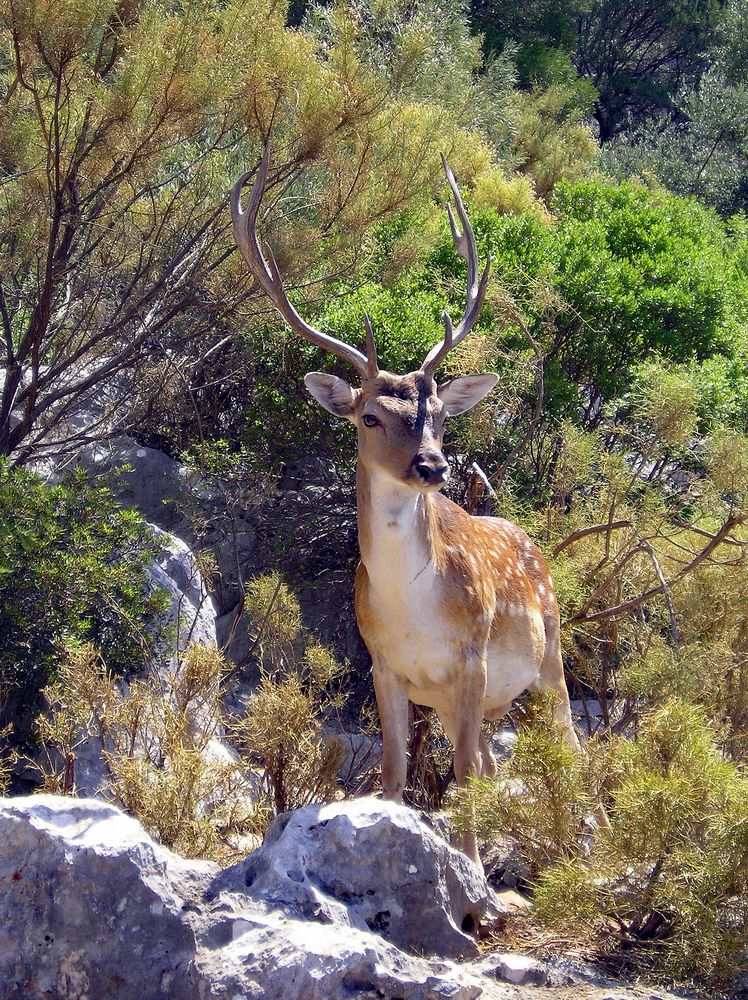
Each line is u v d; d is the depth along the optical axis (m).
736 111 55.41
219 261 18.12
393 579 11.49
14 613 13.66
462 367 18.14
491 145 35.91
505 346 20.88
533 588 14.02
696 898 9.52
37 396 18.28
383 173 19.11
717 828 9.66
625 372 23.52
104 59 18.33
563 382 21.06
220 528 20.69
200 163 18.81
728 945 9.37
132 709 12.47
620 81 66.25
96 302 18.77
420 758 14.44
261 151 18.27
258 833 12.07
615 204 32.53
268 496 20.75
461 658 11.90
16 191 17.80
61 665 12.89
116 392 22.08
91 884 8.57
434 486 10.79
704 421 20.09
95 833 8.84
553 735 11.11
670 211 31.00
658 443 16.86
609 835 10.03
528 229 25.91
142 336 18.48
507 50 48.62
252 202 11.99
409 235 21.02
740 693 14.51
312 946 8.09
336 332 20.34
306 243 18.52
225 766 12.18
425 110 20.16
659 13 68.81
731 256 32.91
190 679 13.11
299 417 20.64
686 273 25.31
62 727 12.27
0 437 17.95
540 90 49.25
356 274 20.48
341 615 19.75
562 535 16.95
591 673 16.19
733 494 15.72
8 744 13.55
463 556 12.03
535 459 20.30
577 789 10.41
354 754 14.88
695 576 15.91
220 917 8.57
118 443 21.12
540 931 10.38
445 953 9.33
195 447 20.92
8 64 18.08
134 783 11.31
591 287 23.20
